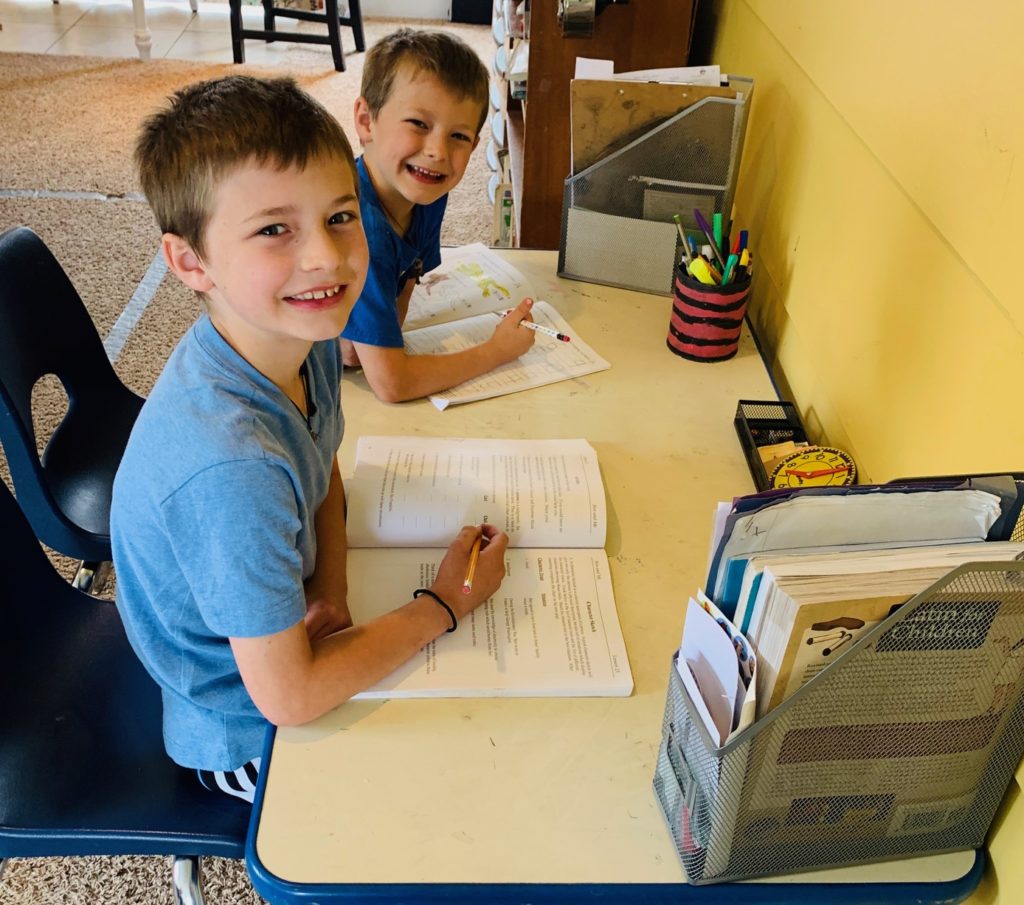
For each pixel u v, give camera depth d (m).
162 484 0.75
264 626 0.75
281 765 0.76
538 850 0.71
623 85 1.36
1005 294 0.76
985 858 0.73
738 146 1.38
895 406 0.98
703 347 1.33
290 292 0.77
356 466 1.05
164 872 1.37
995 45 0.78
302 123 0.75
